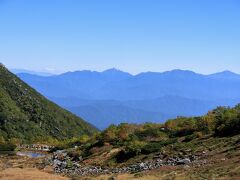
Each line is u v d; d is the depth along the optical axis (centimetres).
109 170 5912
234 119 6150
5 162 8100
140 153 6322
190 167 4844
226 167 4344
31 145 12812
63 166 6688
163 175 4706
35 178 5375
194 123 7188
